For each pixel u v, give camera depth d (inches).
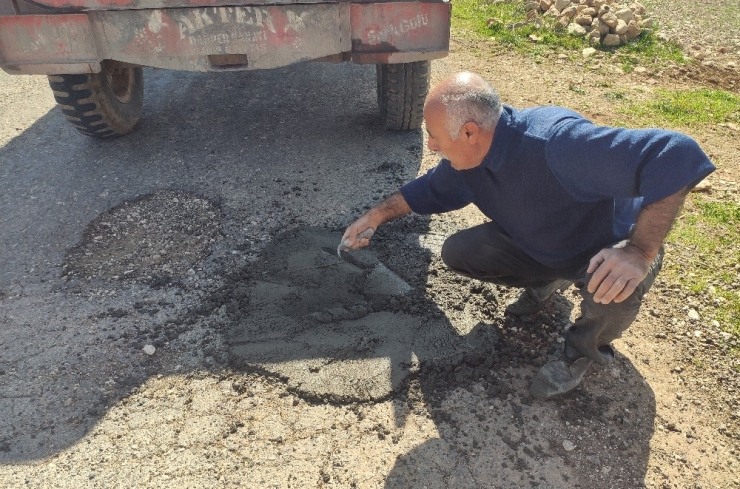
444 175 97.0
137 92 184.4
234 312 116.7
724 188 156.9
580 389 103.0
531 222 91.0
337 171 162.9
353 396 100.3
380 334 110.8
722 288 124.7
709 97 209.3
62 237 138.4
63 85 156.6
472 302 118.7
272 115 193.2
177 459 91.7
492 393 101.5
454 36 259.6
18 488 87.7
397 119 176.2
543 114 84.3
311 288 121.5
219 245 135.1
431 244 134.1
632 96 208.8
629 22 256.2
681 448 94.5
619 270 76.7
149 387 102.7
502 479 89.3
